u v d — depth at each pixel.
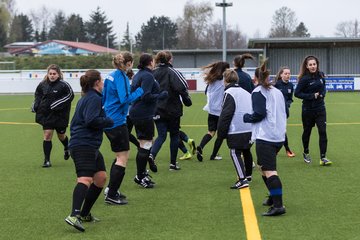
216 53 45.12
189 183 7.86
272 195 5.98
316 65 8.83
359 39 34.78
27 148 11.69
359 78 33.25
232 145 7.35
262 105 5.83
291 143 12.02
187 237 5.26
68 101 9.38
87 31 119.06
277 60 37.38
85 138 5.49
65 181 8.12
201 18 87.12
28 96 30.83
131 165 9.46
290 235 5.27
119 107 6.41
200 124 16.03
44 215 6.19
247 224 5.68
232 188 7.44
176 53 45.16
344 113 19.06
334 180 7.94
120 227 5.66
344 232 5.35
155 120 8.45
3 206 6.62
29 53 80.62
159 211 6.29
